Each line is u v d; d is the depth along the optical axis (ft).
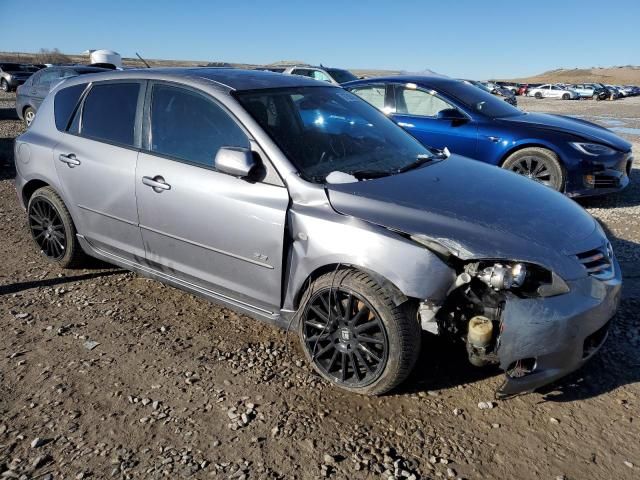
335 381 10.52
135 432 9.37
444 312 9.95
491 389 10.60
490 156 23.41
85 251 15.03
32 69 95.50
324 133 12.38
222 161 10.69
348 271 10.07
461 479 8.44
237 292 11.71
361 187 10.64
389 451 8.99
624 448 9.10
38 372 11.02
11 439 9.16
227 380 10.84
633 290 14.97
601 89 168.25
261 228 10.80
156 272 13.37
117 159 13.17
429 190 10.86
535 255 9.31
